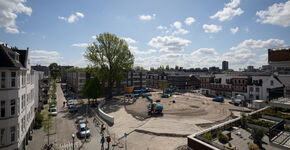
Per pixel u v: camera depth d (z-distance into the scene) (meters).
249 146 12.63
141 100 54.56
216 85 66.25
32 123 25.17
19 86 16.98
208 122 30.31
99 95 45.78
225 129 17.28
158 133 24.56
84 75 63.19
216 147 13.05
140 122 30.12
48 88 67.50
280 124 15.09
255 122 17.34
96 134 24.52
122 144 21.23
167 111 38.91
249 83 54.81
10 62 15.95
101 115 34.06
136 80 81.56
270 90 41.28
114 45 52.81
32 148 19.86
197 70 137.38
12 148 15.78
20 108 17.27
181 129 26.25
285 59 16.48
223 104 47.59
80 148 20.05
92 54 50.78
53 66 120.81
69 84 92.19
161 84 79.44
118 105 46.00
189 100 54.72
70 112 37.34
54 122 30.12
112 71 54.53
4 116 15.36
